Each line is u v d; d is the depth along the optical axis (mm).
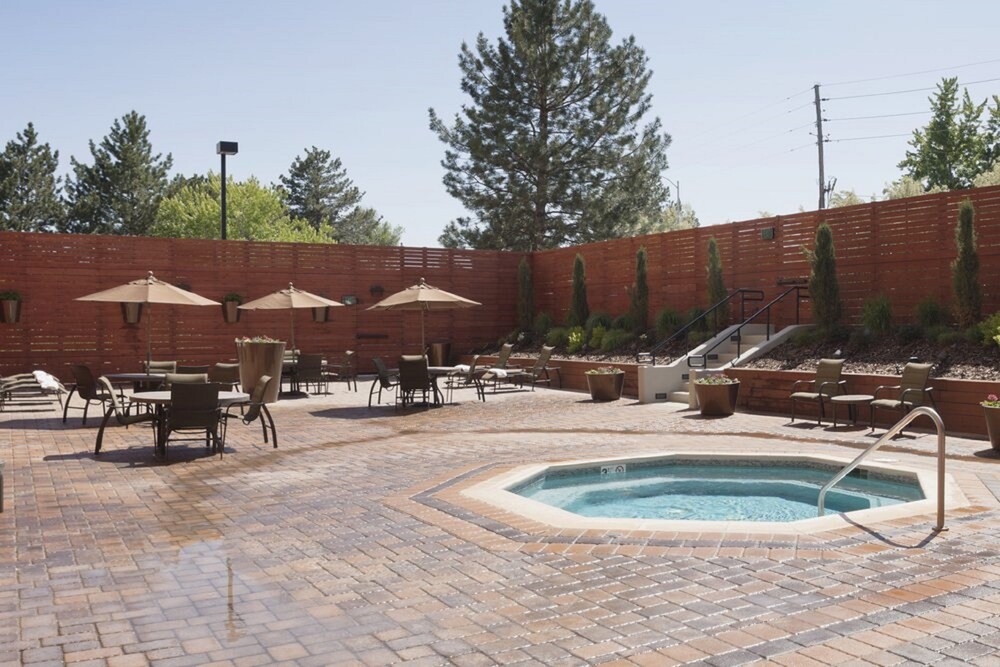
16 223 50875
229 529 6066
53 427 12320
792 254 17594
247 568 5062
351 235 70688
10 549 5527
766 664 3510
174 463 9109
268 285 22953
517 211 32688
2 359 19812
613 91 32594
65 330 20453
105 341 20922
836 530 5793
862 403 11734
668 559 5137
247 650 3742
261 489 7598
